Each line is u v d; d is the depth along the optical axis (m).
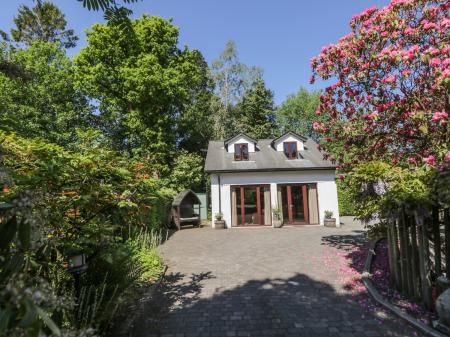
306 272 7.30
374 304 5.15
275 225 16.67
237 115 33.66
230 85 30.84
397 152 7.63
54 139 17.33
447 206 4.12
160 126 21.73
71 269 3.58
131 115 20.70
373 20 7.13
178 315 4.93
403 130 7.16
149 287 6.12
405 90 6.83
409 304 4.91
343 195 22.69
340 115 8.05
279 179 17.73
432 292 4.80
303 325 4.46
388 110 6.93
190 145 28.44
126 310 4.77
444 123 5.93
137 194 4.34
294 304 5.30
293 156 18.98
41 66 17.95
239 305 5.33
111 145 21.19
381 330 4.22
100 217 4.01
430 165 5.32
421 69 6.48
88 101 21.83
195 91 30.92
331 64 7.77
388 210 5.10
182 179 22.23
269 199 17.66
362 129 7.58
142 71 19.47
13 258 1.57
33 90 17.09
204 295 5.88
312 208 17.59
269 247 10.75
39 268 2.59
